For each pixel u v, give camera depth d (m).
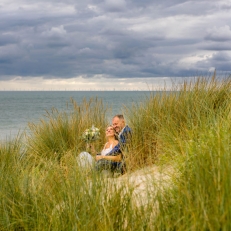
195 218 2.97
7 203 4.13
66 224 3.62
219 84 7.70
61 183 4.29
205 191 3.20
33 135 8.64
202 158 3.64
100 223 3.44
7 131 20.34
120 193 3.87
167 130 5.97
